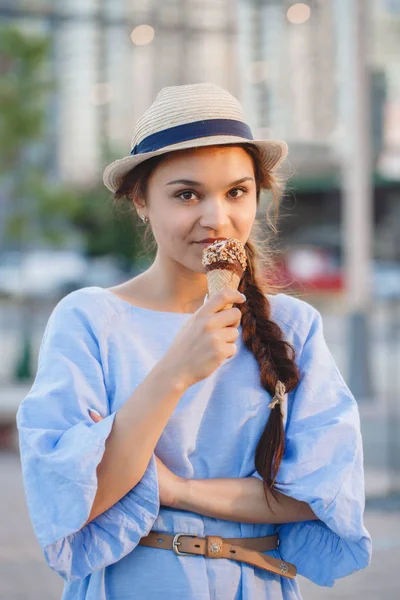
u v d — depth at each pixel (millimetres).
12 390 12984
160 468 2258
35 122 20844
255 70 18672
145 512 2189
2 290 30672
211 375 2355
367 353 12352
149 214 2406
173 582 2234
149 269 2477
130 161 2320
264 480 2283
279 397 2314
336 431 2340
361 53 12438
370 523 6777
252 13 17719
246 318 2412
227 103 2312
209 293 2234
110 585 2270
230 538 2305
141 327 2371
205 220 2279
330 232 40688
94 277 33875
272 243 2721
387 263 37500
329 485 2270
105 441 2143
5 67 20625
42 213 21672
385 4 27469
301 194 42750
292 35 18172
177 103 2291
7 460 9750
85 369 2289
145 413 2141
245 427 2354
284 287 2834
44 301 24453
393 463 8742
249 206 2346
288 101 19141
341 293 30859
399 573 5758
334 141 22000
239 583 2293
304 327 2537
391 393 12828
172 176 2287
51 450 2162
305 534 2383
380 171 37188
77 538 2193
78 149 31359
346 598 5305
